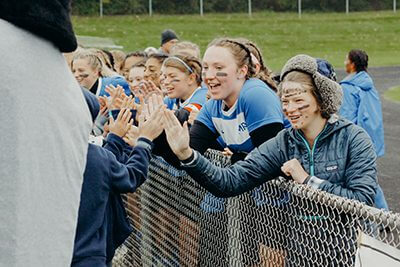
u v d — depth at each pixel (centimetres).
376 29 5569
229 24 5738
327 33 5428
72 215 235
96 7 5962
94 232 288
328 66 420
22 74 224
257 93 420
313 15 6338
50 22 231
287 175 353
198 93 528
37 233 224
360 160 349
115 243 330
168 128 353
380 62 4003
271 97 423
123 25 5544
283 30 5522
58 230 229
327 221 308
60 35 235
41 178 225
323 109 354
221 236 408
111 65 879
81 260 283
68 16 240
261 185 361
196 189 436
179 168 440
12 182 219
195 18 6009
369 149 352
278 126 417
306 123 354
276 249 348
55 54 238
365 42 5062
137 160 338
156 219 512
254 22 5859
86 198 285
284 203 339
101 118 493
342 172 352
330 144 355
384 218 267
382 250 263
